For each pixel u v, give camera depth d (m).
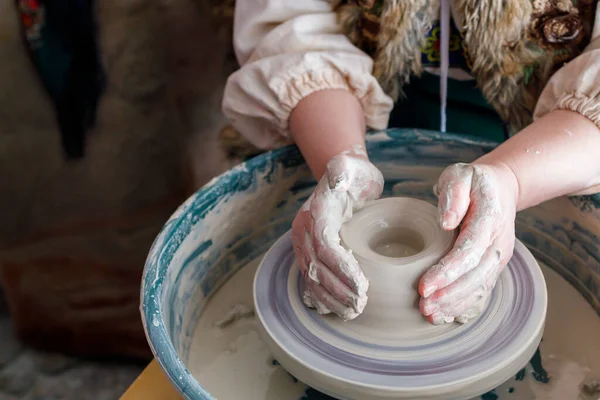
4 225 1.98
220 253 1.00
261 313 0.83
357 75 1.02
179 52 1.74
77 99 1.78
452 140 1.01
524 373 0.84
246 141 1.43
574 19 0.99
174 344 0.84
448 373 0.73
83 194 1.95
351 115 1.01
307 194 1.09
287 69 1.03
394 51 1.05
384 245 0.86
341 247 0.78
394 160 1.06
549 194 0.88
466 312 0.78
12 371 2.05
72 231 2.01
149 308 0.76
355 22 1.11
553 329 0.91
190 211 0.91
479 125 1.18
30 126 1.83
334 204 0.83
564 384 0.83
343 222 0.84
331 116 1.00
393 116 1.25
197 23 1.70
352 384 0.73
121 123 1.82
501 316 0.80
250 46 1.18
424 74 1.15
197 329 0.94
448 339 0.77
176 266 0.88
